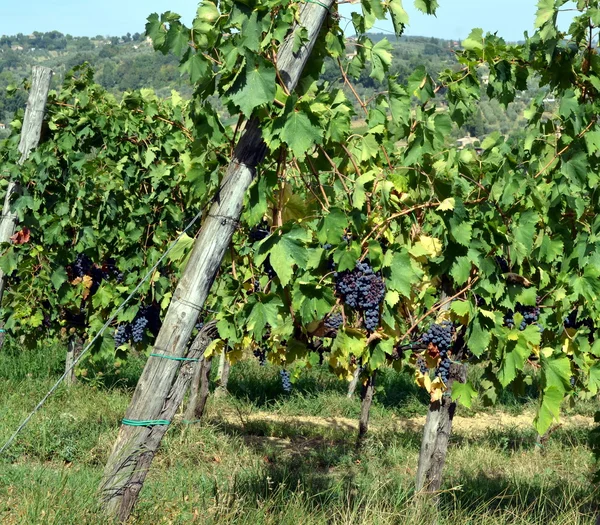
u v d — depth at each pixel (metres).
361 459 9.80
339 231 4.55
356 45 5.06
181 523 5.20
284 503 5.88
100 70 177.12
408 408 13.39
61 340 13.14
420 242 5.19
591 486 8.36
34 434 8.16
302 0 4.45
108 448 8.00
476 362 5.84
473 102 5.72
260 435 10.99
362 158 5.02
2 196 9.70
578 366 6.23
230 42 4.17
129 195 9.95
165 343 4.59
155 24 4.30
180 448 8.59
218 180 4.79
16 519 4.86
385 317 4.94
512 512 6.42
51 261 9.63
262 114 4.28
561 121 5.79
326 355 5.21
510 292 5.51
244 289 5.13
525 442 11.41
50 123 9.44
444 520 6.02
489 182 5.55
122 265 9.70
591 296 5.66
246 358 15.54
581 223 6.04
